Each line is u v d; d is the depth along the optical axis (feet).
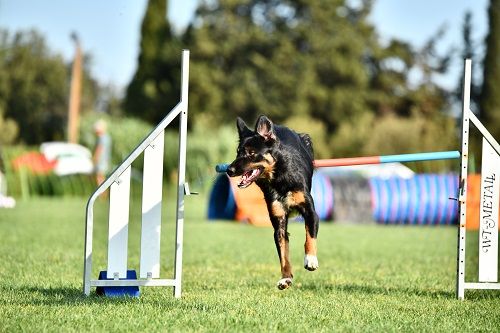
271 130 23.41
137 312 19.58
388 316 19.92
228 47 147.84
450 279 28.78
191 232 51.44
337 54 149.59
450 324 18.99
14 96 161.17
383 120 127.65
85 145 109.60
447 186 70.44
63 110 167.84
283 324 18.37
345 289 25.48
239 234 50.49
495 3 144.46
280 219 23.65
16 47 165.37
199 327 17.87
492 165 23.52
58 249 36.19
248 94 144.77
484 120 146.10
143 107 153.28
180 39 158.51
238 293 23.65
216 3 152.35
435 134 120.16
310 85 145.89
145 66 154.81
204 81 146.20
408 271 31.37
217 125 144.46
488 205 23.57
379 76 157.28
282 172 23.43
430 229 60.85
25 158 92.32
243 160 23.13
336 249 41.52
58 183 93.71
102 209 69.56
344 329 18.07
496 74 145.28
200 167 106.01
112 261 21.70
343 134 128.67
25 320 18.29
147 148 21.99
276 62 147.33
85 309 19.79
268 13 153.17
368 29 156.66
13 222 52.60
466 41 162.61
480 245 23.61
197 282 26.73
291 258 36.47
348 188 68.80
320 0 152.25
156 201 22.11
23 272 27.71
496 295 24.56
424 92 156.97
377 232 55.72
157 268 22.21
